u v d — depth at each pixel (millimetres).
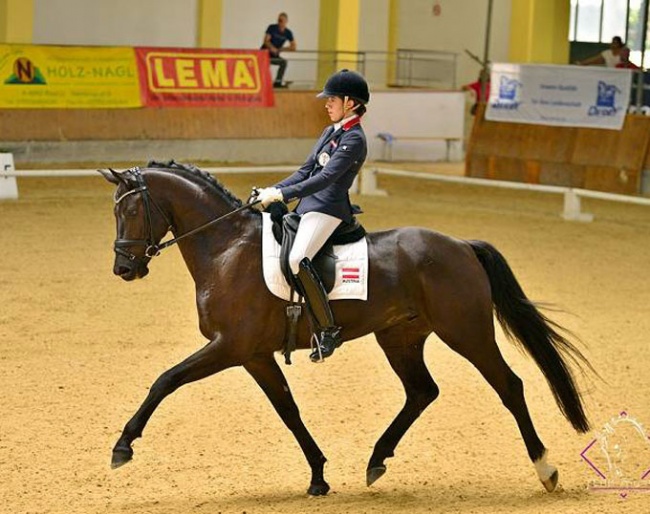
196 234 8695
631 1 40000
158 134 29172
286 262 8492
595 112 27906
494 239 21422
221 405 10891
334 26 33750
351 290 8602
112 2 32469
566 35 37219
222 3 34000
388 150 34562
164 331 13898
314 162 8758
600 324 14914
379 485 8883
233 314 8430
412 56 40469
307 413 10703
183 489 8656
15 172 23203
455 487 8844
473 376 12109
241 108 30109
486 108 30234
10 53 25547
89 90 26688
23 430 9984
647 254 20453
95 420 10344
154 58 27547
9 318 14227
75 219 21875
